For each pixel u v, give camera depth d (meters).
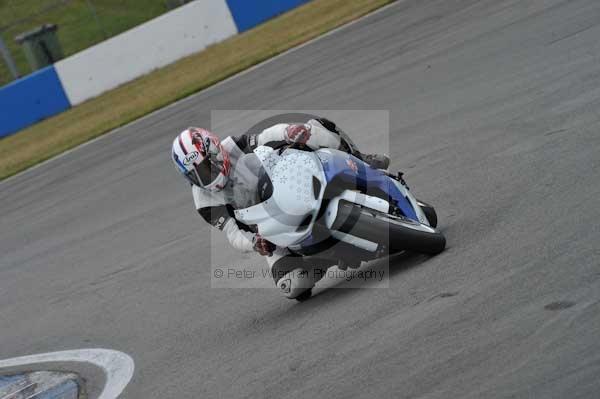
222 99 58.88
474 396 13.27
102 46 87.19
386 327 17.27
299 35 72.38
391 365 15.41
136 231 36.38
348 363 16.27
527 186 22.58
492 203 22.42
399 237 19.39
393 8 67.25
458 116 32.59
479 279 17.77
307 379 16.34
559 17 41.75
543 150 24.91
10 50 101.69
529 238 18.98
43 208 48.94
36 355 25.55
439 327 16.22
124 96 80.44
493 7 51.81
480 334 15.26
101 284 30.70
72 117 81.06
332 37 65.12
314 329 18.98
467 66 39.84
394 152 31.36
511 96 32.06
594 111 26.41
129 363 22.00
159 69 87.94
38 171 61.72
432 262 19.94
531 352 13.98
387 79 44.31
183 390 18.64
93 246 36.62
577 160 22.91
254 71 65.12
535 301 15.73
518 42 40.22
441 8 58.62
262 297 23.52
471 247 19.81
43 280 34.38
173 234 33.81
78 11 102.56
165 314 24.98
